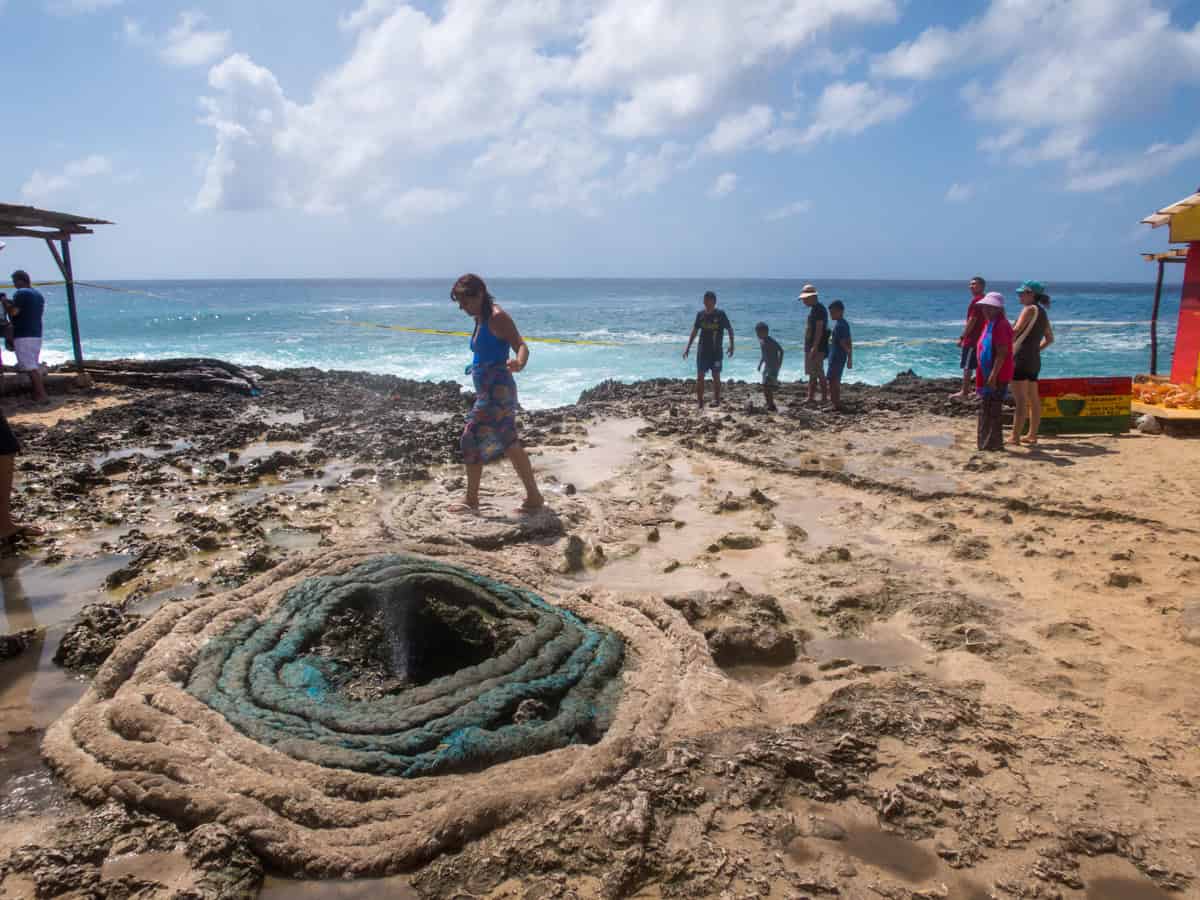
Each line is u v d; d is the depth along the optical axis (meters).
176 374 15.17
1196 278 11.73
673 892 2.54
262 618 4.56
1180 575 5.27
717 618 4.73
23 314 12.98
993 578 5.35
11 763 3.41
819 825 2.85
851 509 7.07
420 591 4.81
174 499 7.53
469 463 6.63
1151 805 2.95
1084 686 3.88
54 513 7.03
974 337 12.69
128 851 2.79
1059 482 7.61
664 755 3.29
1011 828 2.83
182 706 3.61
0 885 2.60
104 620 4.67
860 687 3.89
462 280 6.30
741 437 10.11
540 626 4.36
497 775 3.17
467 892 2.59
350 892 2.64
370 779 3.12
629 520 6.74
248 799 2.99
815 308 13.22
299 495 7.62
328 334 35.66
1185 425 9.88
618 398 14.73
